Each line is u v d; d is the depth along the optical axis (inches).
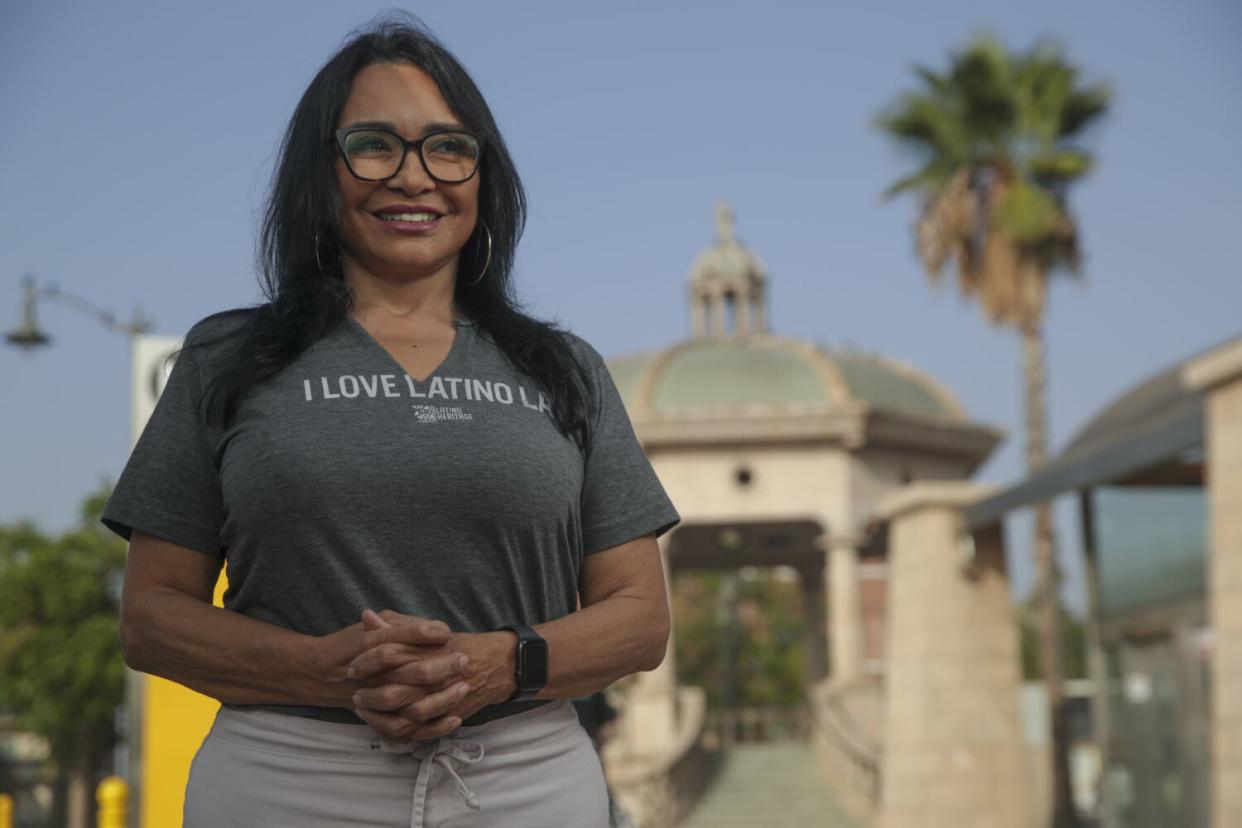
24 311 796.0
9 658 1476.4
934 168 1104.8
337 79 105.3
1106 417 541.6
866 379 1245.1
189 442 100.0
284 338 99.7
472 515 96.6
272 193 107.3
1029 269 1083.9
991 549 745.6
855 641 1142.3
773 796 1134.4
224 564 103.7
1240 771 383.2
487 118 108.7
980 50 1099.3
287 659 92.2
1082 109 1086.4
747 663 2065.7
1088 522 515.2
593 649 98.3
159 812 366.0
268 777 95.0
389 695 88.5
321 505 95.1
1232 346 386.9
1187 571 437.1
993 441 1230.3
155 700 369.7
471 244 109.8
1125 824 476.4
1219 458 398.0
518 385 103.8
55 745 1529.3
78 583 1488.7
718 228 1362.0
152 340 399.9
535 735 100.0
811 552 1322.6
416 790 94.2
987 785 729.0
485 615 97.7
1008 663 739.4
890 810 770.2
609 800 109.5
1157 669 453.7
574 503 102.9
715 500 1147.9
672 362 1238.9
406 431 97.3
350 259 105.8
